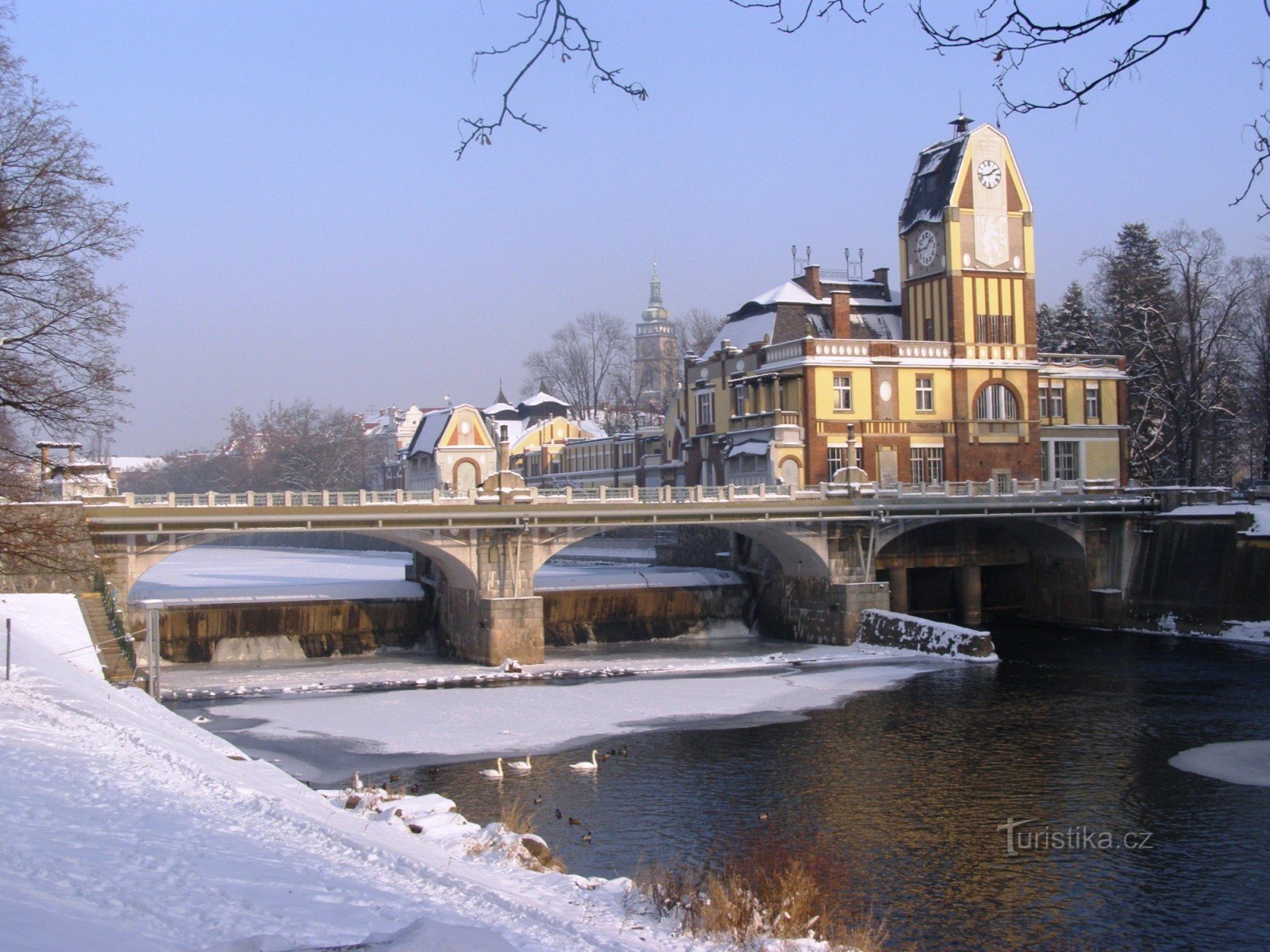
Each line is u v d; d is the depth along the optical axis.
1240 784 38.75
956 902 28.08
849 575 72.31
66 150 32.97
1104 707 51.72
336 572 105.31
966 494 74.81
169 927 11.72
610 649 72.88
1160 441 102.62
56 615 44.12
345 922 13.03
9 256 31.94
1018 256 84.56
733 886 20.33
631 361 153.50
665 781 39.66
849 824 34.53
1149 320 102.12
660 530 101.38
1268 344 91.06
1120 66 9.43
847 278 95.56
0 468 34.28
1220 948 25.42
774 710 52.22
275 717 50.66
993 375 83.12
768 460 77.56
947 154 84.62
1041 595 82.81
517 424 154.50
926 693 55.97
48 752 20.67
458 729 48.25
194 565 123.81
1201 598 73.75
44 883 12.47
